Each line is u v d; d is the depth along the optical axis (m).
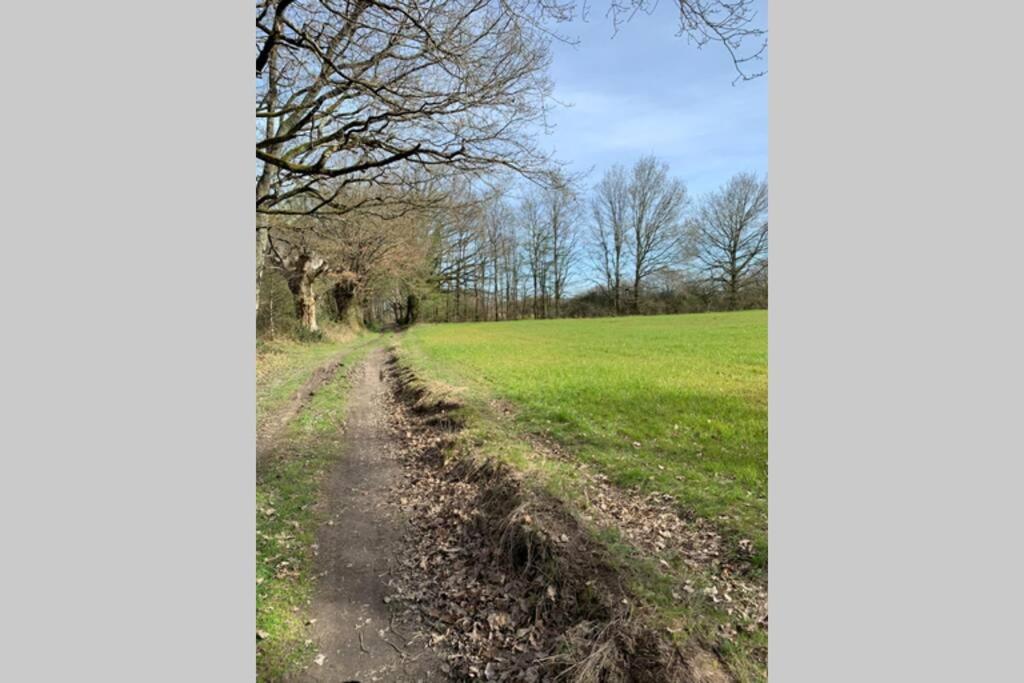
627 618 4.50
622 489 7.22
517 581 5.46
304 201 14.59
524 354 24.08
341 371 20.02
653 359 20.83
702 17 4.70
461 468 8.23
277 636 4.82
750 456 8.20
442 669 4.57
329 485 8.37
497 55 7.21
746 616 4.51
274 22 6.43
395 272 30.80
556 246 77.44
